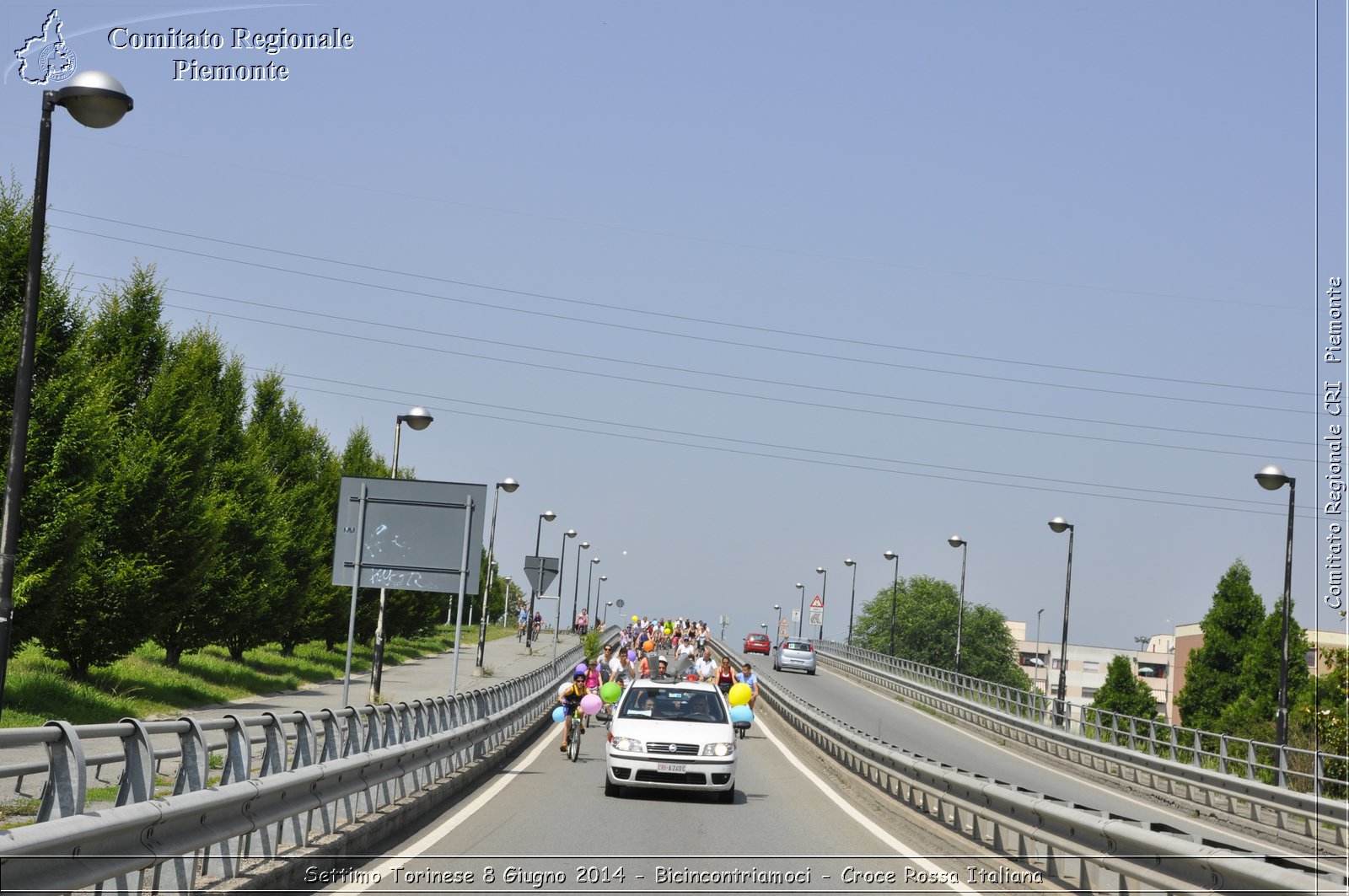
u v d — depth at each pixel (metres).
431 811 18.52
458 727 22.39
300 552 51.41
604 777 26.08
